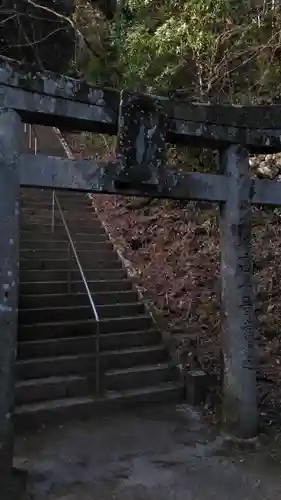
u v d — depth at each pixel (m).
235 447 4.33
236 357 4.47
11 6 9.70
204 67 7.98
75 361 5.58
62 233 8.16
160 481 3.76
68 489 3.60
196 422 4.99
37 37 10.41
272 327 6.70
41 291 6.63
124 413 5.21
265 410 5.13
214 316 6.85
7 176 3.50
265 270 7.69
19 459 4.06
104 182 3.96
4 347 3.41
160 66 8.01
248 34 7.82
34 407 4.88
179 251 8.56
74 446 4.36
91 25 10.02
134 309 6.88
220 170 4.69
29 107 3.61
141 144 4.05
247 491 3.64
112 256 8.16
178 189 4.27
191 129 4.36
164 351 6.18
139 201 10.09
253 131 4.65
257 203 4.68
